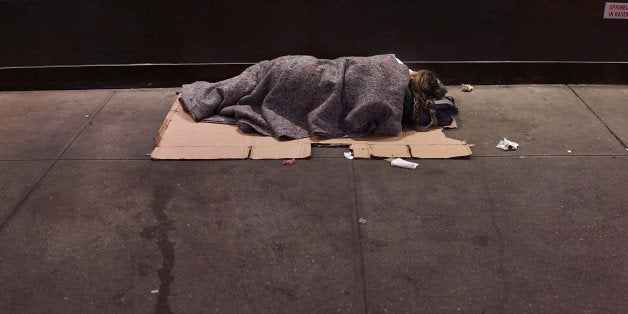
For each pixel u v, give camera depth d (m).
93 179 3.70
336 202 3.43
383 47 4.98
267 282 2.82
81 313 2.65
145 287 2.80
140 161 3.91
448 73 5.07
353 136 4.12
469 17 4.86
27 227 3.24
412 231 3.17
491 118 4.49
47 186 3.63
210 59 5.04
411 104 4.22
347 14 4.85
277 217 3.30
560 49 4.97
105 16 4.86
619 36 4.91
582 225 3.21
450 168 3.78
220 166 3.82
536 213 3.32
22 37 4.92
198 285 2.81
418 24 4.89
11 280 2.86
